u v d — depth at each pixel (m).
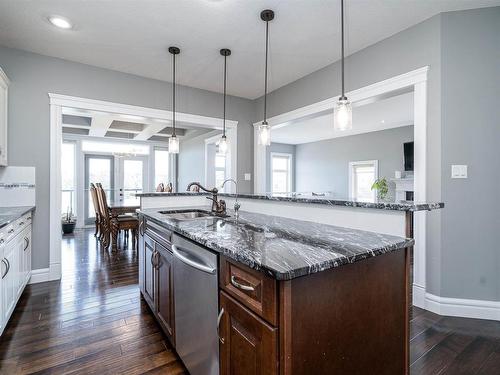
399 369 1.30
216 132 5.82
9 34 2.69
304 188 9.08
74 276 3.22
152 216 2.13
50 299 2.59
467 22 2.31
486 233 2.27
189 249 1.49
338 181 8.06
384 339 1.24
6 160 2.83
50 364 1.67
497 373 1.63
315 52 3.07
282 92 4.09
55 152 3.14
